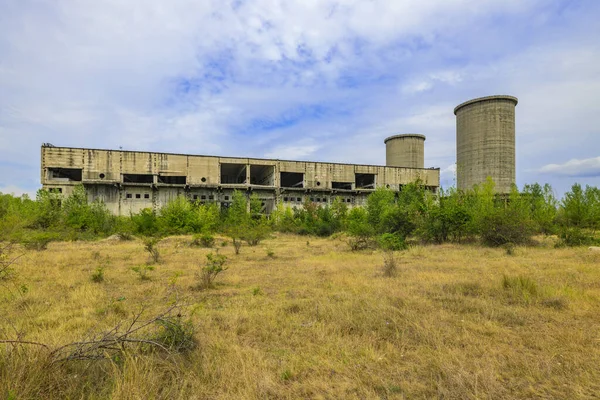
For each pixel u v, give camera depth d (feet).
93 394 10.31
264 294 26.84
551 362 13.06
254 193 179.63
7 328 16.67
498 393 10.77
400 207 81.20
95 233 105.29
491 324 17.51
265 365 12.99
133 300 24.53
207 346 14.82
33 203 111.55
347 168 197.26
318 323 18.48
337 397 10.80
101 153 154.30
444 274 33.65
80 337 15.37
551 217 83.82
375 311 20.11
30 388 9.98
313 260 49.16
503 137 193.67
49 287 28.94
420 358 13.70
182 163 167.12
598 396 10.59
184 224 113.09
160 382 11.37
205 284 29.60
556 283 27.55
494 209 70.44
